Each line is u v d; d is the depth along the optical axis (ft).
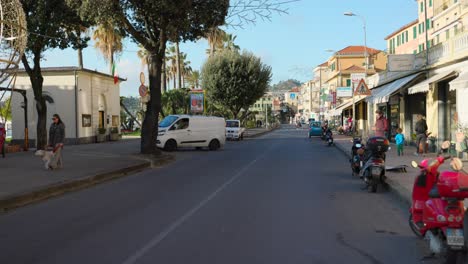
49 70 114.32
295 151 92.58
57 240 24.30
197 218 29.19
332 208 32.55
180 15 67.26
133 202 35.63
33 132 113.80
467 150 54.49
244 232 25.48
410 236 24.72
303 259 20.53
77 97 114.62
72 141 114.21
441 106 69.77
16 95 113.70
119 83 141.69
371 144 40.29
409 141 88.84
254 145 116.47
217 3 68.44
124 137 158.20
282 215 30.07
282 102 564.30
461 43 61.52
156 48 76.18
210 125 96.84
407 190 36.94
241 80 180.14
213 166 63.10
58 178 45.27
